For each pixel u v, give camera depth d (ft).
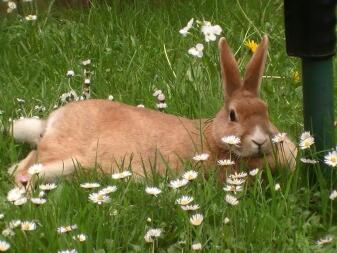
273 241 15.84
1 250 14.99
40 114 22.26
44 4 31.55
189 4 29.94
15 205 16.57
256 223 16.02
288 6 17.06
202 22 27.32
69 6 31.65
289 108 21.86
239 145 17.48
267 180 17.98
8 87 24.13
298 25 17.06
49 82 24.67
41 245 15.33
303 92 17.72
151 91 23.50
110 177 18.16
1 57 26.61
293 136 20.18
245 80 18.15
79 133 19.15
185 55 25.44
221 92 22.79
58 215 16.49
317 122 17.63
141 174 18.33
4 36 27.73
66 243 15.37
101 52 26.30
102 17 29.17
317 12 16.83
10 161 20.12
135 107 19.69
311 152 17.69
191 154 18.33
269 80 23.54
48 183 18.58
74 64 25.62
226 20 28.58
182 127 18.75
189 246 15.57
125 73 24.72
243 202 16.52
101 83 24.18
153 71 25.04
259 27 28.04
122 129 18.92
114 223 16.08
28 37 27.76
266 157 17.60
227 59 18.29
